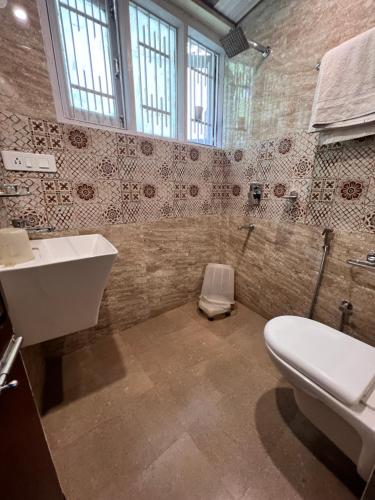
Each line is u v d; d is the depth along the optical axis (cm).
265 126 147
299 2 116
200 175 172
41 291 80
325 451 90
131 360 137
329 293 130
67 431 97
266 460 86
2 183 96
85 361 136
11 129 98
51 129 108
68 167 116
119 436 95
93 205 128
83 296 91
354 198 111
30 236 111
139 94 137
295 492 77
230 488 78
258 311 183
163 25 138
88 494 77
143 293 167
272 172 149
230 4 137
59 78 111
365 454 66
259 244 169
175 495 77
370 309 114
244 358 139
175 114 158
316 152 123
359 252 114
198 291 203
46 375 125
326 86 102
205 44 158
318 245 131
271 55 135
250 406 108
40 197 111
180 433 96
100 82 126
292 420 102
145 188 146
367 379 73
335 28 105
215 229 194
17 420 47
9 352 47
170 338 157
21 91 97
